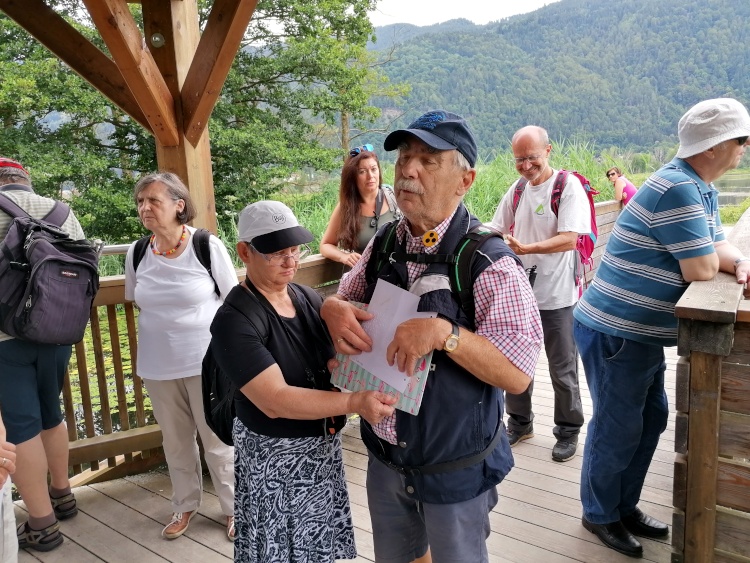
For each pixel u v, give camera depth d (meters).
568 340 2.92
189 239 2.34
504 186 8.00
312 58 12.78
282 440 1.54
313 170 13.17
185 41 2.83
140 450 2.96
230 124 13.27
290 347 1.52
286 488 1.56
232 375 1.46
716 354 1.60
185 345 2.33
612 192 7.74
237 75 12.51
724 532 1.71
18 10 2.63
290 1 12.92
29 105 10.02
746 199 4.07
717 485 1.69
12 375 2.26
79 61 2.72
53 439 2.53
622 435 2.16
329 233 3.28
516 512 2.56
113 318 2.84
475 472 1.39
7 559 1.75
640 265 2.00
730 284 1.80
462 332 1.27
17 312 2.14
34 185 10.54
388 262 1.46
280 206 1.50
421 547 1.66
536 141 2.86
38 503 2.39
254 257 1.50
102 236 10.98
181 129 2.82
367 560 2.28
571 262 2.92
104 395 2.92
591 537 2.37
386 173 7.44
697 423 1.69
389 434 1.41
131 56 2.32
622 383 2.11
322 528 1.63
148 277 2.33
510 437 3.20
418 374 1.29
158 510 2.69
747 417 1.62
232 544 2.43
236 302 1.50
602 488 2.26
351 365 1.40
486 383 1.36
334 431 1.59
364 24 14.13
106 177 11.15
